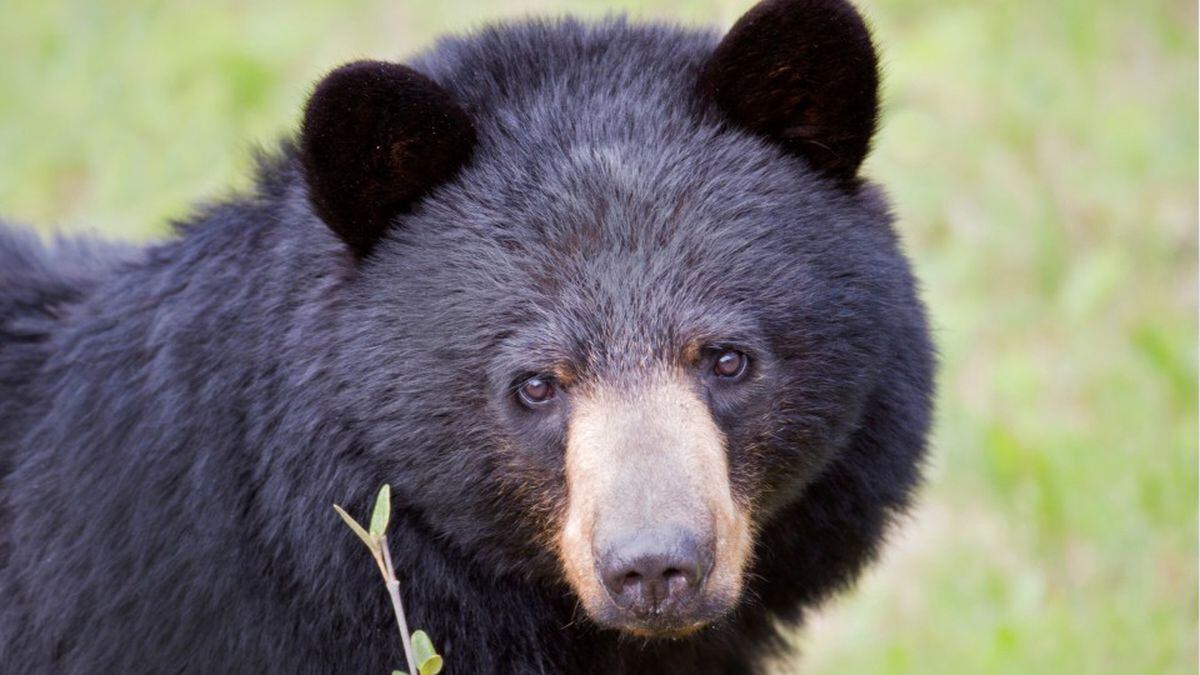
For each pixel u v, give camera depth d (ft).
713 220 31.40
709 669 36.42
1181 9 65.00
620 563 28.40
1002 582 47.52
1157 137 60.03
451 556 32.27
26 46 72.90
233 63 67.97
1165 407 51.80
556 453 30.99
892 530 35.99
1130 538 47.98
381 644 31.73
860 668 47.88
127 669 32.73
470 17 69.00
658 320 30.68
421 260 31.50
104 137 67.36
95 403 33.12
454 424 31.12
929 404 34.09
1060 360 55.26
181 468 31.81
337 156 30.78
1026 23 65.16
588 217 31.14
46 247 40.04
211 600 31.76
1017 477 49.93
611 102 32.65
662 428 29.81
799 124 32.86
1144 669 44.80
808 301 31.53
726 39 32.12
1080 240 58.39
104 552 32.55
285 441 31.12
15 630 34.35
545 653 33.22
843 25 31.86
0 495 34.60
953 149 60.23
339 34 70.59
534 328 30.73
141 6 73.82
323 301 31.50
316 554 31.24
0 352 35.99
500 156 32.14
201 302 32.40
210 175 64.44
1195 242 57.67
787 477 32.27
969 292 56.75
